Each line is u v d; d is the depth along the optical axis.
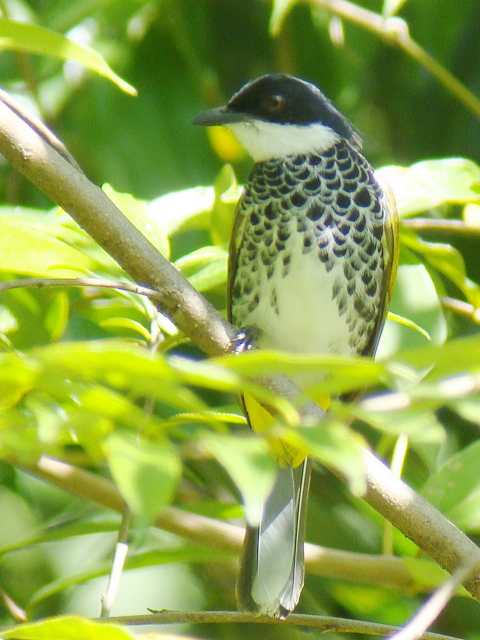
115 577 7.53
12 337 8.98
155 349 8.29
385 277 9.89
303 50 13.20
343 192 9.91
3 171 12.89
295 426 4.16
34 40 6.66
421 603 10.77
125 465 3.94
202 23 13.05
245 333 9.91
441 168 9.71
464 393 4.46
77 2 11.64
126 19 12.30
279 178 9.98
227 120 10.28
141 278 7.11
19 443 4.51
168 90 12.67
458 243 12.41
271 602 8.65
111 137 12.18
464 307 10.02
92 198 7.04
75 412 4.54
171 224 9.38
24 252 7.31
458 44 13.16
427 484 8.05
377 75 13.31
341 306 9.91
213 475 11.23
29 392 5.16
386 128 13.33
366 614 10.84
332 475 11.72
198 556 8.74
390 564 8.95
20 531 11.74
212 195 9.56
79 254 7.34
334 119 10.35
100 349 4.13
